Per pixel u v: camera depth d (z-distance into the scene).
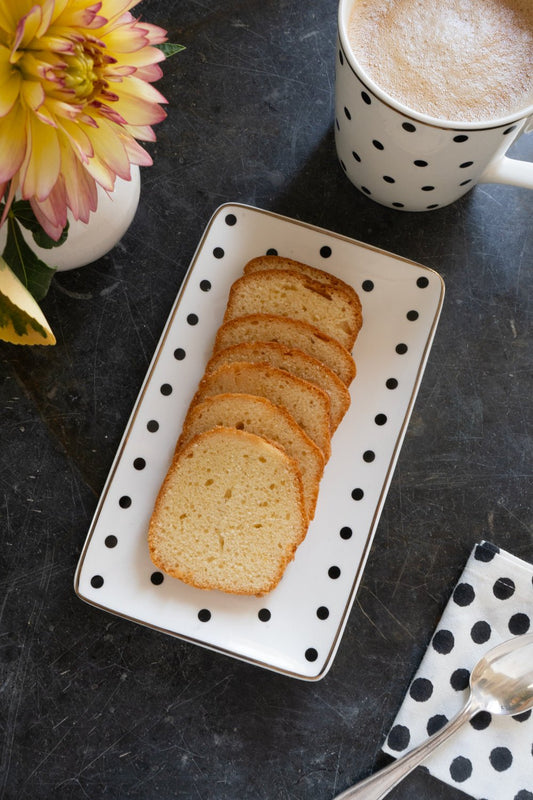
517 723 0.65
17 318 0.50
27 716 0.65
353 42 0.57
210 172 0.67
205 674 0.66
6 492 0.66
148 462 0.64
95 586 0.63
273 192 0.67
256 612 0.64
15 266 0.53
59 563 0.65
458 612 0.65
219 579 0.63
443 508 0.66
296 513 0.63
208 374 0.64
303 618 0.64
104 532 0.64
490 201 0.67
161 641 0.65
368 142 0.59
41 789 0.65
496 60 0.57
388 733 0.65
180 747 0.65
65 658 0.65
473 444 0.67
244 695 0.65
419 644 0.66
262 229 0.65
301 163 0.67
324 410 0.63
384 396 0.65
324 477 0.64
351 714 0.65
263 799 0.65
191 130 0.67
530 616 0.65
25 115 0.47
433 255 0.67
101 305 0.66
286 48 0.67
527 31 0.58
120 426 0.66
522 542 0.67
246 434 0.63
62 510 0.66
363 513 0.64
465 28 0.58
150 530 0.63
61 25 0.47
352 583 0.64
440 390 0.67
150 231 0.67
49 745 0.65
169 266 0.67
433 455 0.67
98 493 0.66
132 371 0.66
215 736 0.65
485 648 0.65
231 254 0.65
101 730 0.65
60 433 0.66
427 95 0.57
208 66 0.67
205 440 0.63
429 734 0.65
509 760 0.65
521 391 0.67
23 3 0.46
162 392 0.64
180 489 0.64
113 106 0.49
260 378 0.64
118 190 0.59
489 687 0.64
